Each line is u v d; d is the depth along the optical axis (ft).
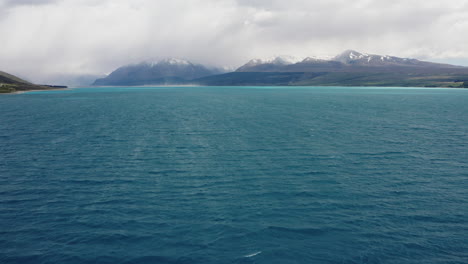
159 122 280.31
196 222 86.28
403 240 77.61
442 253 72.28
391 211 93.66
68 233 80.84
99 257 70.69
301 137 204.74
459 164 142.72
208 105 500.33
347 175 126.41
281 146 177.47
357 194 106.63
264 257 70.38
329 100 625.41
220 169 134.10
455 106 465.06
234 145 180.34
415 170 133.59
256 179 121.29
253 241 76.84
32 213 92.32
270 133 219.82
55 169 134.72
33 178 123.03
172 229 82.58
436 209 95.09
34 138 203.10
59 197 104.22
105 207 96.07
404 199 102.63
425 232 81.41
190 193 106.93
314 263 68.54
